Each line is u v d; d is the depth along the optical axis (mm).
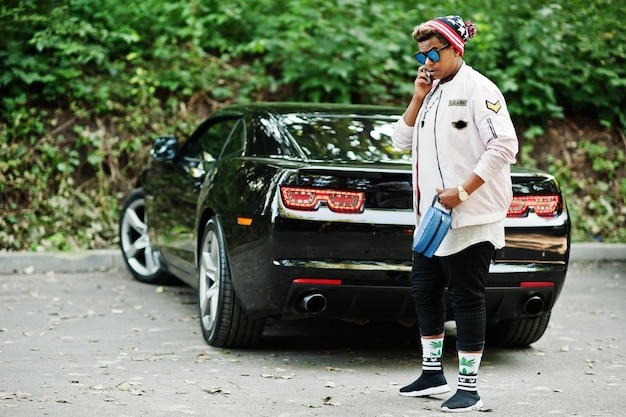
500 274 6242
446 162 5129
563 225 6457
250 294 6367
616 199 13078
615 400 5574
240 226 6418
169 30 13406
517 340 7148
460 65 5203
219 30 14016
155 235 9047
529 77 13328
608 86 13750
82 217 11273
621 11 14203
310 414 5090
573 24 14133
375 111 7402
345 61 13148
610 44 13891
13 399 5223
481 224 5129
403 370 6363
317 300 6145
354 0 13156
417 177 5305
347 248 6082
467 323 5234
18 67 12031
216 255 6910
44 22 12406
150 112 12406
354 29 12938
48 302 8531
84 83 12312
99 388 5539
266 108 7320
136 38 12742
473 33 5246
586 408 5359
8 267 10062
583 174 13273
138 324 7691
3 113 11805
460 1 14328
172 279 9617
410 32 13867
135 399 5316
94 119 12148
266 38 13648
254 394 5527
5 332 7230
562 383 6051
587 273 11008
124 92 12406
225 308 6645
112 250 10688
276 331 7621
